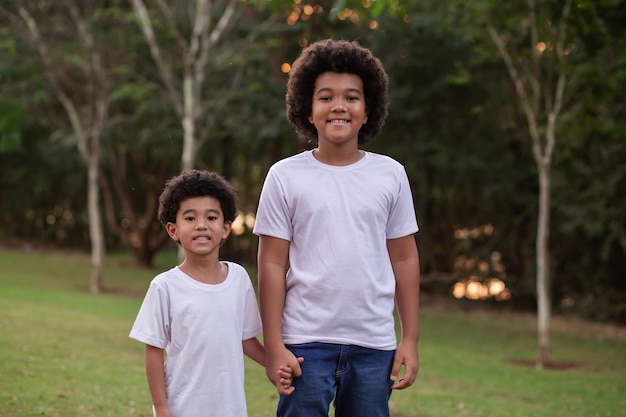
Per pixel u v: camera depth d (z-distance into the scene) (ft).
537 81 29.94
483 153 50.26
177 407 9.90
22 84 45.42
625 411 21.90
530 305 51.93
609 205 45.34
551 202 46.78
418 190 52.75
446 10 36.40
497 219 53.88
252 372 24.72
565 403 22.97
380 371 9.89
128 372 22.29
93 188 46.96
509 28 31.17
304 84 10.22
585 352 34.99
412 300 10.35
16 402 17.38
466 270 54.90
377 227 9.94
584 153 45.52
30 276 52.03
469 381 26.12
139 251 64.95
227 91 48.60
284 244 10.02
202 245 10.05
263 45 46.26
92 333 28.94
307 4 47.93
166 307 10.03
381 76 10.33
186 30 48.32
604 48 30.76
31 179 75.46
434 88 47.55
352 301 9.70
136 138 55.16
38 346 24.70
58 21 47.88
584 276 49.57
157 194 63.62
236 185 67.15
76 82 51.80
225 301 10.12
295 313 9.84
